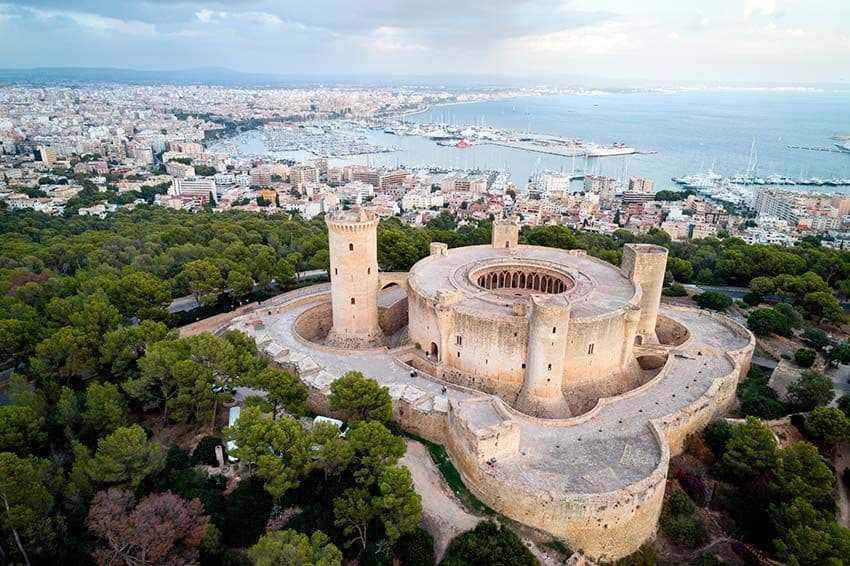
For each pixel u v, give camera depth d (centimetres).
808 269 16638
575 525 7206
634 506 7275
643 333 11744
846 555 6700
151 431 9500
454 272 11956
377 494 7625
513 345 9669
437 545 7244
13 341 10712
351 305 11488
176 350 9688
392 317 13275
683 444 9269
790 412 10306
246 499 7644
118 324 11175
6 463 6731
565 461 7931
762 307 15075
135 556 6600
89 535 7269
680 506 8125
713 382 9844
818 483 8000
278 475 7281
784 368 11788
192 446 9019
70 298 12162
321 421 8281
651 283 11312
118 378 10650
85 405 9119
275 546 6031
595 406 9256
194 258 17538
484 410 8719
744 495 8419
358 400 8631
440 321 10175
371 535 7375
